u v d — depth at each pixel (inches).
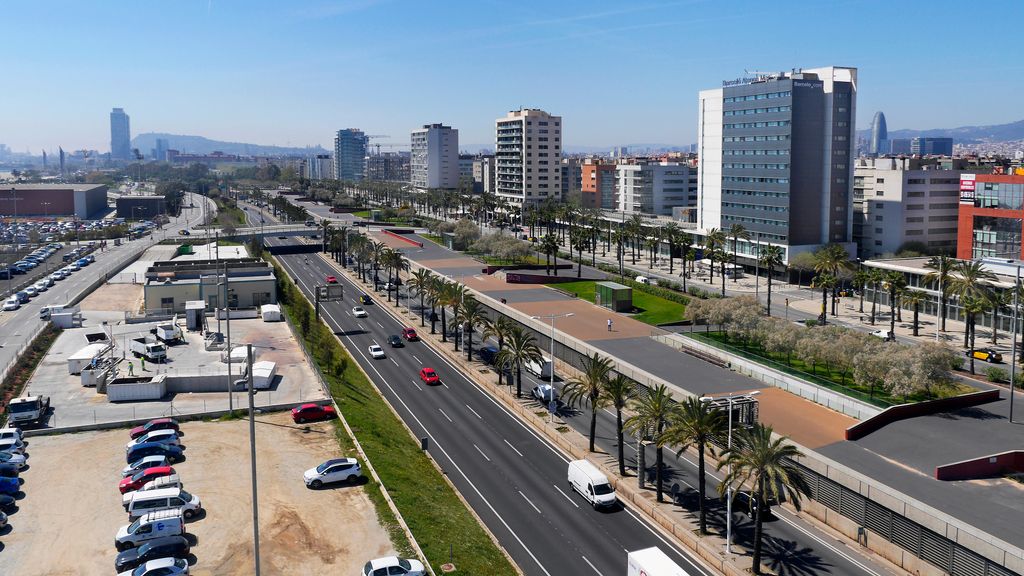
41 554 2439.7
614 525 2869.1
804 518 2950.3
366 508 2797.7
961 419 3503.9
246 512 2746.1
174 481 2832.2
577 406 4269.2
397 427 3843.5
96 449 3351.4
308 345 5255.9
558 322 5728.3
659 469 2999.5
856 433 3265.3
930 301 6259.8
